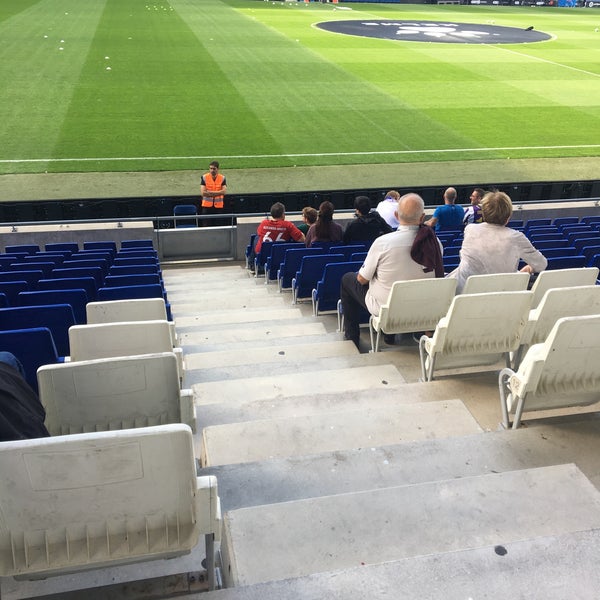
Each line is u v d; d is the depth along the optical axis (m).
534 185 13.66
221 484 2.66
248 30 34.00
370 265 4.48
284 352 5.20
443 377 4.22
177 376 2.48
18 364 2.56
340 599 1.77
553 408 3.34
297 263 7.69
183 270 10.98
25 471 1.71
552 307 3.92
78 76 22.11
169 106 19.22
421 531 2.23
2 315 4.26
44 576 2.01
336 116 19.05
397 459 2.83
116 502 1.83
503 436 2.99
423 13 48.47
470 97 21.98
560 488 2.43
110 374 2.41
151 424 2.57
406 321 4.51
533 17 48.88
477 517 2.29
